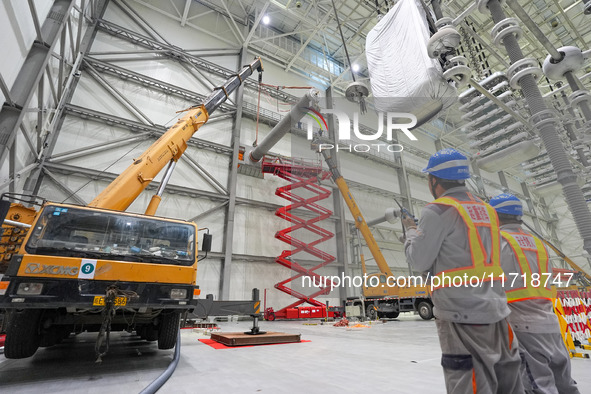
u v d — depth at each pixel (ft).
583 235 12.36
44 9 20.29
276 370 10.18
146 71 42.65
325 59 59.21
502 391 3.57
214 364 11.21
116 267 10.63
